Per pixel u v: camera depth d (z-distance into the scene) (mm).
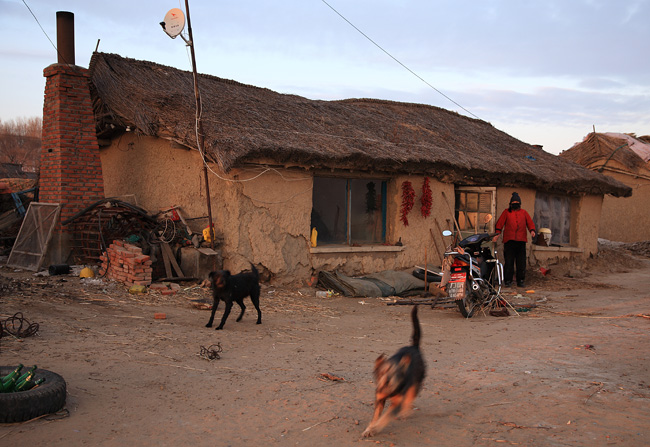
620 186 19062
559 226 17891
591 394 4820
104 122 13000
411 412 4414
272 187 11109
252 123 11625
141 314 8070
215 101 12586
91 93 12828
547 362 6066
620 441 3775
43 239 11273
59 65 11547
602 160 27203
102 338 6438
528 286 13766
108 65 12383
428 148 13742
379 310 9914
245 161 10258
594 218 19031
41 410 4020
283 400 4684
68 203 11523
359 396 4824
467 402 4660
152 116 11297
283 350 6586
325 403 4621
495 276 10344
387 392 3814
